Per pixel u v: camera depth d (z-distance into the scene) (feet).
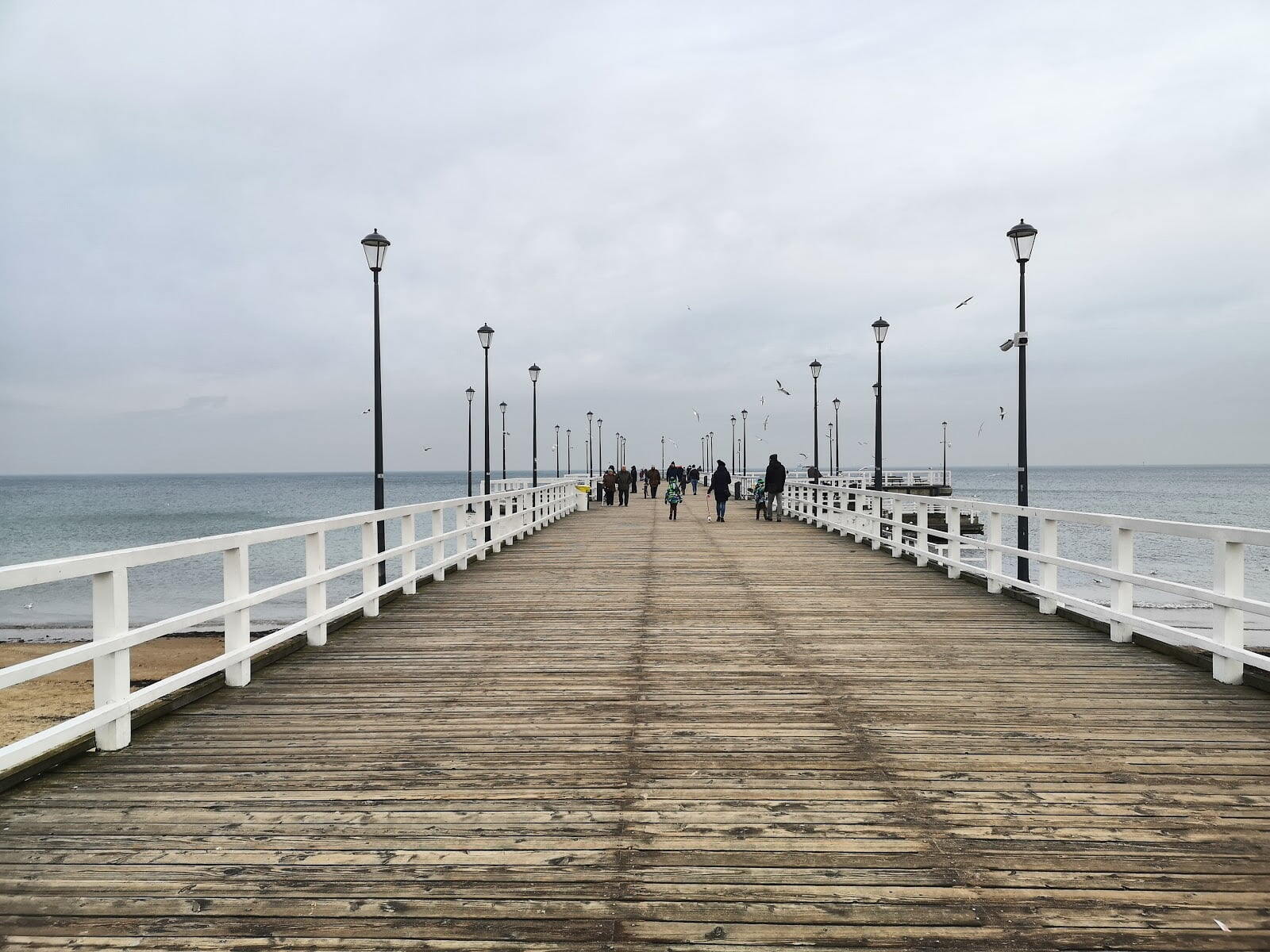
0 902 10.74
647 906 10.55
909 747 16.56
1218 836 12.48
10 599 97.04
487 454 93.04
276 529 23.79
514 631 28.73
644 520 87.15
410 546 36.35
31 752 14.19
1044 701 19.89
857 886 11.03
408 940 9.86
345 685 21.68
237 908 10.59
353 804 13.78
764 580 41.14
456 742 17.02
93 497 470.80
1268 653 27.71
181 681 18.61
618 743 16.92
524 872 11.44
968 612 32.09
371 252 47.14
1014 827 12.82
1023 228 44.37
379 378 47.52
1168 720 18.30
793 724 18.16
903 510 129.18
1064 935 9.90
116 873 11.46
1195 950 9.61
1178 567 110.52
